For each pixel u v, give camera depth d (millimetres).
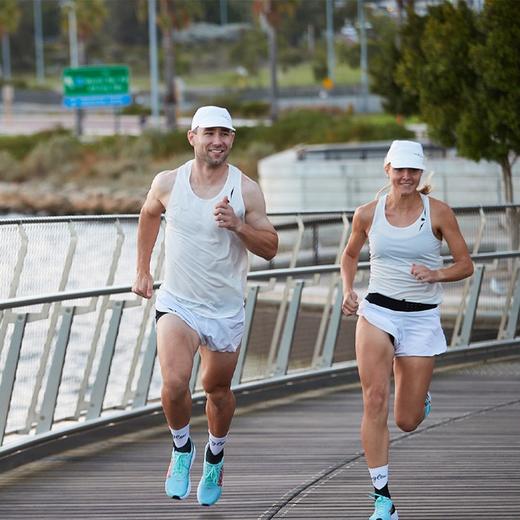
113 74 120188
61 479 17391
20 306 17609
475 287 28109
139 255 15172
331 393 24625
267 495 16141
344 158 73438
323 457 18500
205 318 14531
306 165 65688
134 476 17531
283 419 21828
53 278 19531
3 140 130750
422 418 15578
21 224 18906
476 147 43125
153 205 14781
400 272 15016
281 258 31547
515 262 29219
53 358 19188
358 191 64625
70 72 120750
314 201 65562
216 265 14438
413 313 15062
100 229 20562
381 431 14438
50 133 131375
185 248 14453
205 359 14945
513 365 27922
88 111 186375
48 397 19156
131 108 176875
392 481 16734
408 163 14688
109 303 20812
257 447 19328
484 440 19500
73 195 108938
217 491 15320
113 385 22953
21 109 189375
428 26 44344
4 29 187500
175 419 14492
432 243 15023
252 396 23547
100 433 20234
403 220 15023
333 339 25578
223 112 14312
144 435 20641
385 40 59094
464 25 43406
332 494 16141
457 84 43656
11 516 15297
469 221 29922
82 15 167500
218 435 15266
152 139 117625
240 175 14477
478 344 28516
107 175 114125
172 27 128875
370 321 14984
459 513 14961
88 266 20469
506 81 41281
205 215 14336
